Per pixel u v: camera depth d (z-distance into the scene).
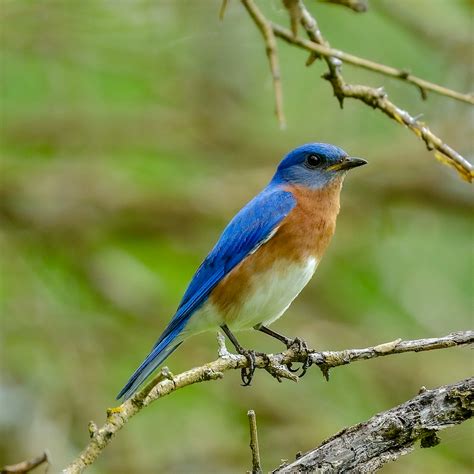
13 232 15.65
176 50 15.71
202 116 16.50
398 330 15.55
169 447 13.94
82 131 16.20
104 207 15.73
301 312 15.98
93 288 15.67
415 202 15.90
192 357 14.95
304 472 6.40
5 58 15.54
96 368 14.52
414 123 7.90
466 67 15.34
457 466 13.62
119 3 14.62
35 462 6.68
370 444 6.46
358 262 16.22
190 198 15.83
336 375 15.08
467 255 15.91
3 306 14.95
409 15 15.14
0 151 16.44
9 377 14.04
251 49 16.06
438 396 6.50
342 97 8.02
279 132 16.48
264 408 14.59
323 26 15.11
